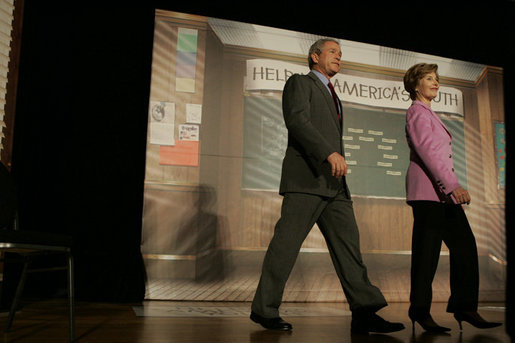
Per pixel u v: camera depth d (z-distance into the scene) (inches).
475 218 146.9
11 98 110.0
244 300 122.8
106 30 124.0
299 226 68.6
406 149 145.5
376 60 146.9
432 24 153.4
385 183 141.6
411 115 79.1
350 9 145.8
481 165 150.8
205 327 70.5
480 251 145.6
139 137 121.6
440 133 76.3
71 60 120.0
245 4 137.6
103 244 114.2
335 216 71.2
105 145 118.6
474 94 154.7
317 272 129.6
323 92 73.5
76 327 67.4
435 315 98.0
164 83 128.0
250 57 136.0
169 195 123.8
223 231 126.0
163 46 129.5
